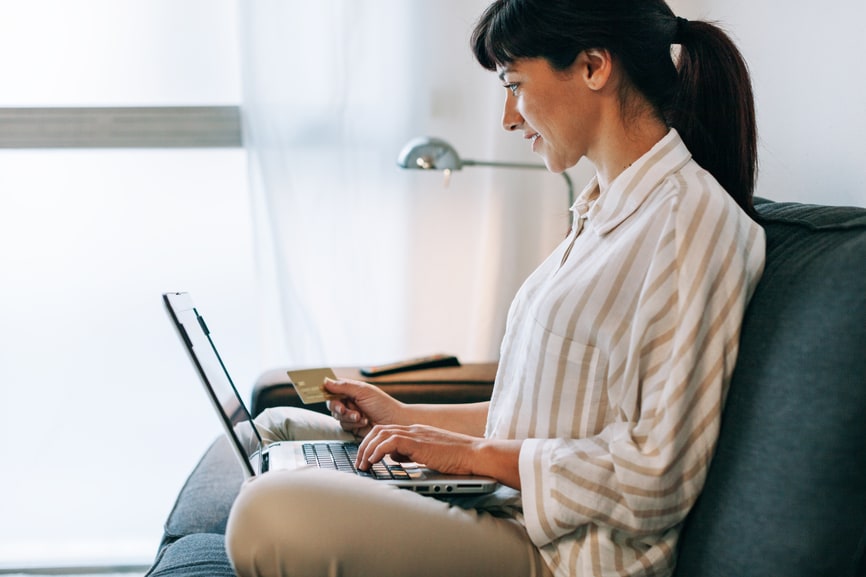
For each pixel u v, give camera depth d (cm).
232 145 265
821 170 147
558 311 115
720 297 107
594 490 106
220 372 136
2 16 261
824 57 146
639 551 109
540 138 128
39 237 276
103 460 281
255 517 102
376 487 108
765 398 100
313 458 134
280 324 257
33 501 279
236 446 115
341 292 256
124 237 277
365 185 255
